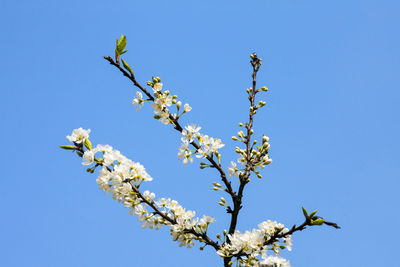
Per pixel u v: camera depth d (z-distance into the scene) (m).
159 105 5.96
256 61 6.88
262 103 6.56
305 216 5.04
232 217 5.90
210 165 6.02
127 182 5.43
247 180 5.95
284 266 5.39
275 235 5.33
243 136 6.40
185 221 5.71
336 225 4.90
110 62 5.71
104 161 5.43
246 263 5.38
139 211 5.67
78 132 5.50
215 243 5.69
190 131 6.07
